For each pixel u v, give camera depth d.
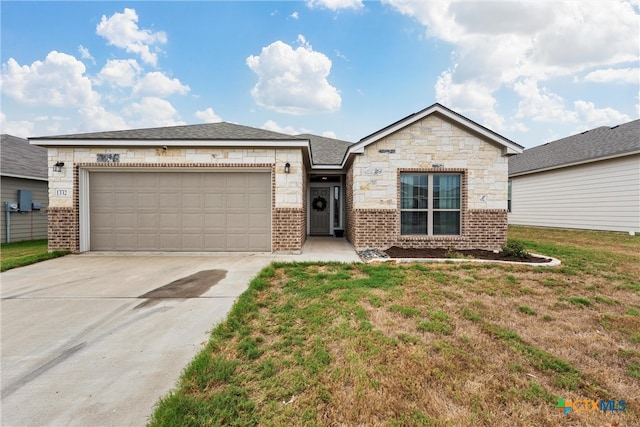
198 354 3.02
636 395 2.47
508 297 4.74
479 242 8.94
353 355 2.99
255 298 4.66
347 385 2.56
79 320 3.95
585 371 2.79
